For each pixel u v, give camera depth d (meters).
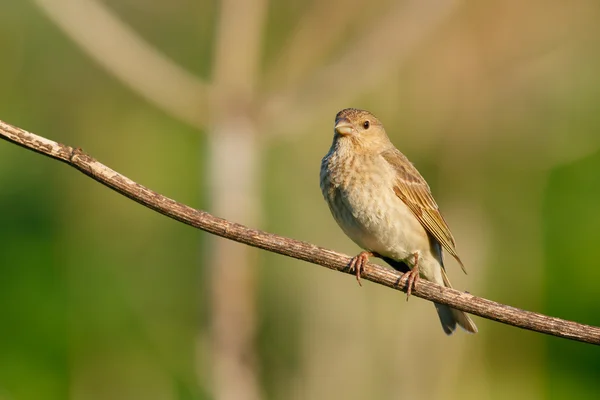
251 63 13.70
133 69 13.02
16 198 14.94
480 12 14.88
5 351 13.62
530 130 15.60
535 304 15.20
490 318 7.77
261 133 13.70
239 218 13.55
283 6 15.57
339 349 13.66
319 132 15.19
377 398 13.41
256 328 14.40
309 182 15.11
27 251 14.59
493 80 15.20
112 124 16.73
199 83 13.41
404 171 9.49
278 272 14.55
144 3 16.67
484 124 15.34
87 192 15.70
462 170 15.39
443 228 9.59
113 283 15.27
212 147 13.66
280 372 14.35
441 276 9.75
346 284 13.88
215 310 13.81
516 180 15.69
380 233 9.39
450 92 15.07
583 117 15.75
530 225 15.66
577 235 15.34
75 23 12.69
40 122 16.81
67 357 14.00
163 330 15.20
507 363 14.65
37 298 14.27
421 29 13.19
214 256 13.83
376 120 9.66
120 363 14.55
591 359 14.53
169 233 15.87
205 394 13.97
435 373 13.44
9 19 16.72
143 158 16.38
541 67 15.26
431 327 13.59
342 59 13.30
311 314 13.94
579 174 15.74
